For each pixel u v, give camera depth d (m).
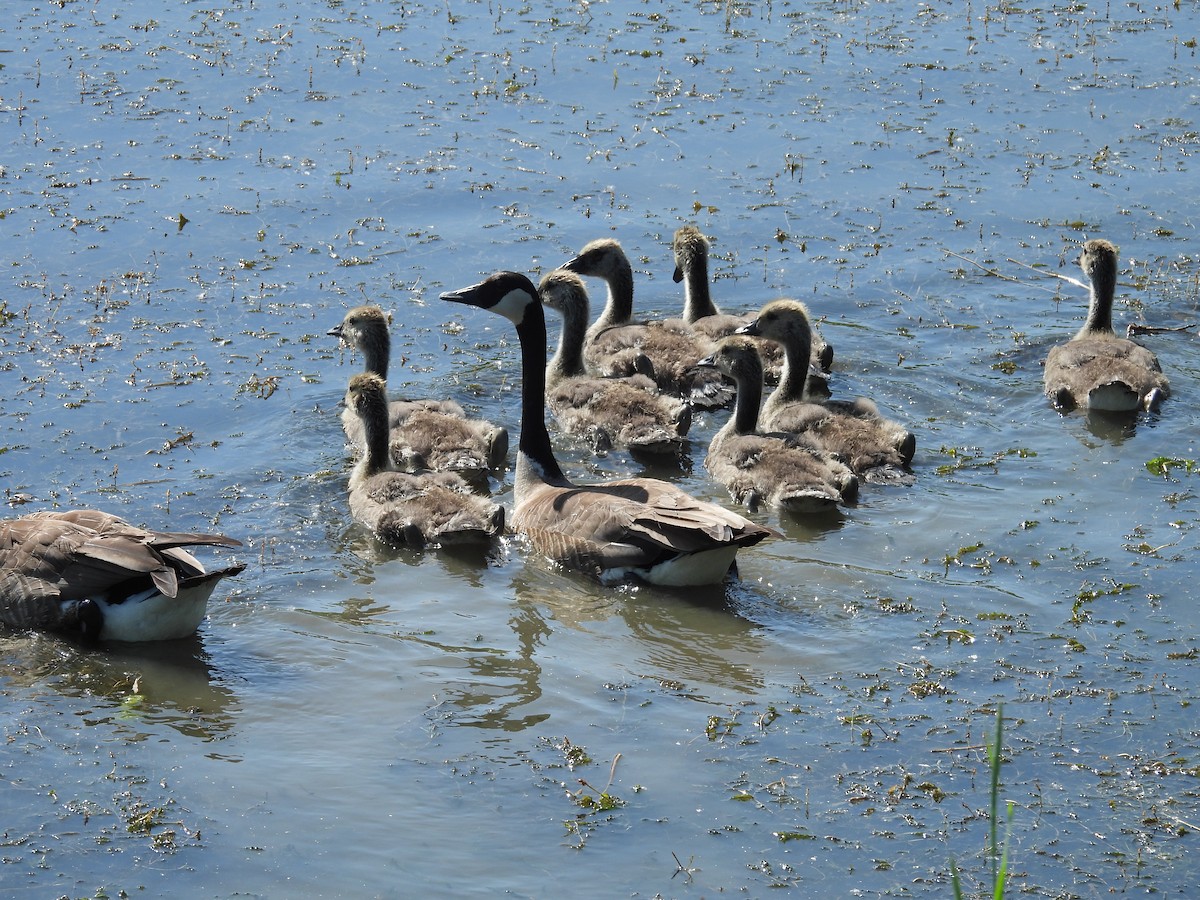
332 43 29.75
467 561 14.18
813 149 25.58
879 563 14.06
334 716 11.30
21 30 30.02
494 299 15.55
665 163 24.98
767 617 13.01
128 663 12.03
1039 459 16.45
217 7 31.91
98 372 18.03
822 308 20.84
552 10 32.34
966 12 32.75
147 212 22.52
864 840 9.81
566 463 16.92
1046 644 12.45
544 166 24.70
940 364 19.25
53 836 9.74
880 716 11.31
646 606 13.23
